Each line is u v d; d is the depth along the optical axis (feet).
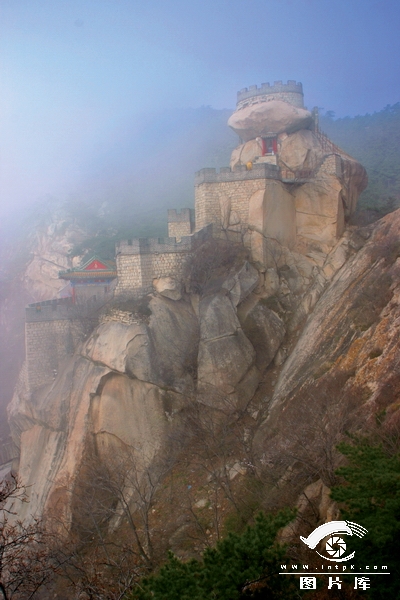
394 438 46.75
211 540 64.85
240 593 31.01
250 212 105.81
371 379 63.77
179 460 84.23
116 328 95.50
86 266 110.73
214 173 110.01
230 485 72.08
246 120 120.06
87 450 88.53
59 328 104.53
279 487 61.41
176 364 93.66
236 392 90.84
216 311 95.50
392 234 93.35
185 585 31.09
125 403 90.43
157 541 69.77
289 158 115.34
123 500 71.36
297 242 111.04
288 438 66.39
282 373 92.84
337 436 54.75
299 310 102.37
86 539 78.79
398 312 70.38
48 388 101.14
